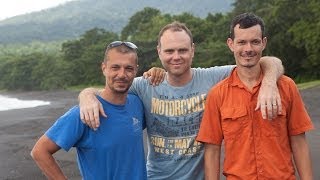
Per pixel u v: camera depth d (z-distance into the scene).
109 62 3.76
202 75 4.20
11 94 85.62
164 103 4.17
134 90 4.25
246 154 3.66
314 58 40.44
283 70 3.81
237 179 3.69
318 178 8.41
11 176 11.30
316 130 14.30
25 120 28.31
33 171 11.63
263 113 3.46
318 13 40.53
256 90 3.69
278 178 3.62
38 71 91.00
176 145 4.14
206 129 3.87
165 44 4.06
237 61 3.76
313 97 26.28
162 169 4.19
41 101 59.03
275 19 42.94
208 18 65.12
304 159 3.76
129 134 3.79
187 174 4.11
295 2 42.56
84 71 80.88
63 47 88.44
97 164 3.71
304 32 40.50
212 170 3.89
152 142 4.25
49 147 3.69
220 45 50.72
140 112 4.09
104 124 3.72
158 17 75.44
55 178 3.70
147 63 58.38
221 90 3.80
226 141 3.75
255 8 51.31
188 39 4.07
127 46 3.78
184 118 4.11
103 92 3.87
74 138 3.67
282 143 3.67
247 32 3.64
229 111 3.71
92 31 86.62
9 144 17.00
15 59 99.31
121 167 3.72
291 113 3.73
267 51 44.09
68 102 49.53
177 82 4.14
